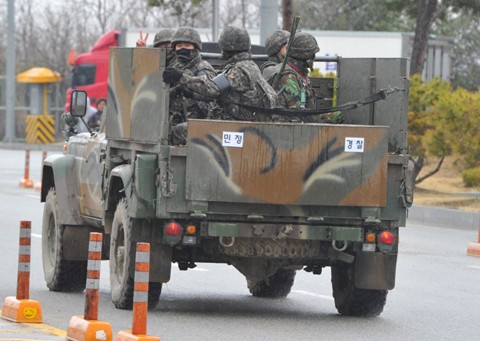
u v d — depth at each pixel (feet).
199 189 74.08
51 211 92.73
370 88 83.46
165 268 76.54
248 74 77.10
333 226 76.28
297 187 74.95
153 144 74.90
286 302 89.81
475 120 173.17
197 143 73.87
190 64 79.61
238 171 74.33
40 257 112.06
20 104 425.69
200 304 86.33
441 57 283.18
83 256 90.02
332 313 84.07
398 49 268.00
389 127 81.25
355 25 361.71
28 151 205.67
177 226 74.23
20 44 449.06
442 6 221.87
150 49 75.51
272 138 74.64
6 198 179.52
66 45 429.38
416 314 84.12
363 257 78.48
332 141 75.31
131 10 450.30
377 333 74.74
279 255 77.05
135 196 74.69
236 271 107.14
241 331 73.26
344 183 75.66
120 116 80.18
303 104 79.00
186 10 259.19
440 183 200.85
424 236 144.77
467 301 91.45
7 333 68.44
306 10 363.76
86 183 88.38
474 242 129.80
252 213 75.15
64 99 418.72
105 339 64.95
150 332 71.61
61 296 88.63
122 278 78.18
